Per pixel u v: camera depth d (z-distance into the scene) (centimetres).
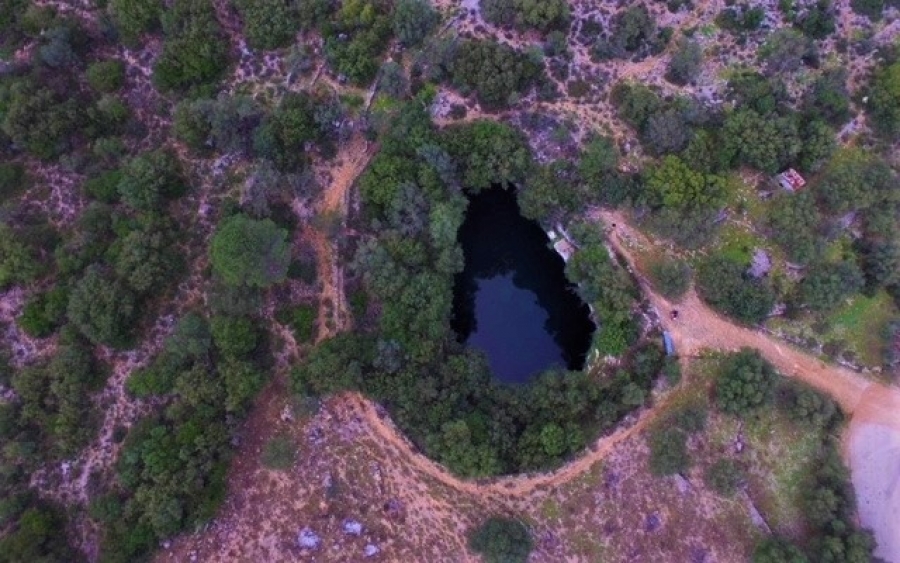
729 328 7462
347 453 7100
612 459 7144
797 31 7375
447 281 7412
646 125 7369
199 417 6656
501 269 8175
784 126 7069
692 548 6925
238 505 6831
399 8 7306
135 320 6831
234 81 7550
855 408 7331
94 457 6638
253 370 6800
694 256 7550
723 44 7488
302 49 7544
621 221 7638
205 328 6819
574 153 7600
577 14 7556
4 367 6594
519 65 7356
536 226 7925
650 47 7519
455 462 6812
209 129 7194
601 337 7288
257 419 7094
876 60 7338
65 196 7062
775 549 6575
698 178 7100
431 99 7644
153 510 6275
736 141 7138
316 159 7638
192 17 7200
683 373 7375
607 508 7012
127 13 7094
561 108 7638
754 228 7500
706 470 7106
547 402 7138
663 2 7538
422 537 6894
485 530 6619
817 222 7169
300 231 7525
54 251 6806
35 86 6962
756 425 7212
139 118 7400
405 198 7206
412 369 7112
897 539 7094
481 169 7450
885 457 7275
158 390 6669
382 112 7488
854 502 6994
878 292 7450
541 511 6981
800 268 7406
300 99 7300
